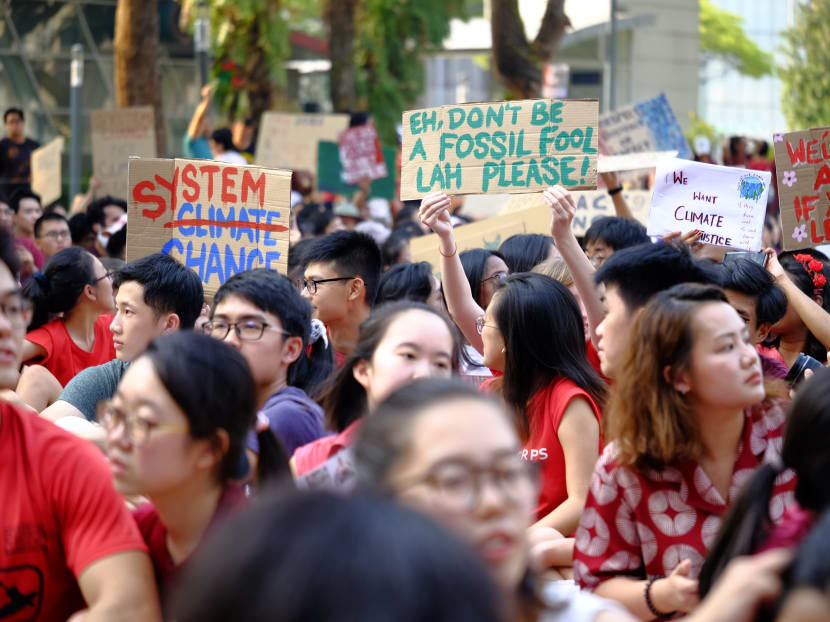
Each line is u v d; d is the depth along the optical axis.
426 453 1.93
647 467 2.99
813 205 5.62
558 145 5.31
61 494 2.68
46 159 12.50
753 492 2.72
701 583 2.76
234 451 2.66
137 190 5.47
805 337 5.26
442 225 5.09
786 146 5.64
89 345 5.63
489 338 4.11
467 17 22.16
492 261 5.77
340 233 5.24
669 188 5.75
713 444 3.00
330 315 5.19
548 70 19.78
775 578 2.07
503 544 1.89
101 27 23.30
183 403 2.57
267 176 5.45
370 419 2.08
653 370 2.95
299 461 3.41
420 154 5.57
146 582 2.63
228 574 1.28
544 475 3.94
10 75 22.70
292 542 1.27
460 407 1.96
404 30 21.11
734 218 5.70
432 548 1.28
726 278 4.50
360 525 1.29
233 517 1.37
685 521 2.98
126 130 11.31
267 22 18.92
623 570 3.05
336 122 13.09
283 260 5.43
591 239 6.32
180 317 4.70
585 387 3.99
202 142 12.91
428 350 3.14
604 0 27.80
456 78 41.06
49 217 9.45
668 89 31.86
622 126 10.07
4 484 2.69
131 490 2.64
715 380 2.87
